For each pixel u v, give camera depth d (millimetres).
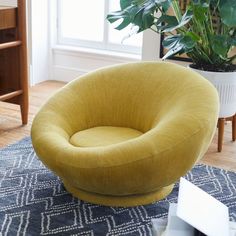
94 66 4668
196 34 2768
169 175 2088
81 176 2061
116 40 4613
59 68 4840
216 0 2699
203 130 2086
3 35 3371
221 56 2779
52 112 2416
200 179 2605
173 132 2053
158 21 2912
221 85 2869
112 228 2068
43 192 2395
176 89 2344
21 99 3428
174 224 1497
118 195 2199
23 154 2896
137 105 2482
